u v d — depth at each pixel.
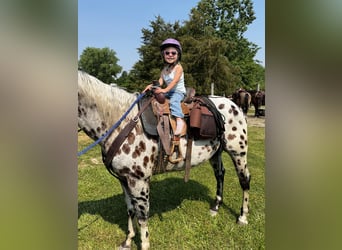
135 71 21.02
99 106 2.24
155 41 20.03
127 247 2.65
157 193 3.88
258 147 6.69
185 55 15.24
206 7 21.27
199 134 2.61
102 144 2.31
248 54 21.97
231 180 4.40
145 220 2.45
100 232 2.94
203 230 2.96
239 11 21.42
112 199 3.76
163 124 2.38
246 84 21.48
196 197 3.76
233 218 3.19
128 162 2.30
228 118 2.92
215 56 15.27
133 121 2.29
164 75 2.63
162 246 2.72
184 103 2.62
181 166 2.66
